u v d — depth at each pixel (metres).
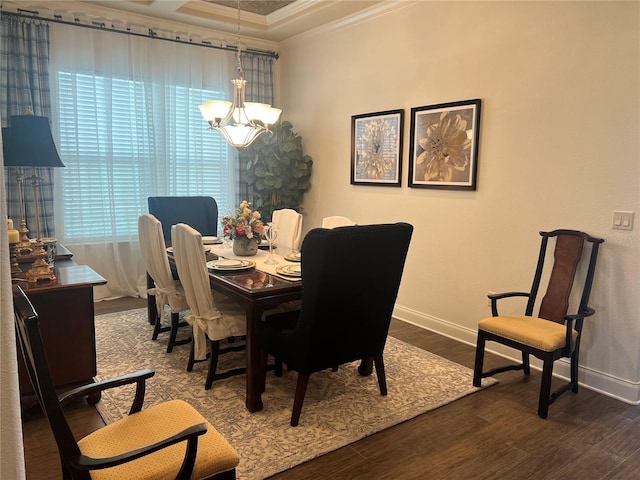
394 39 4.16
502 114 3.34
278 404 2.68
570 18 2.91
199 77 5.07
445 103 3.72
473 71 3.52
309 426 2.45
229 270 2.89
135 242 4.86
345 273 2.23
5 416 0.78
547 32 3.03
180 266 2.81
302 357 2.36
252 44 5.43
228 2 4.52
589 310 2.79
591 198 2.88
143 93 4.75
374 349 2.67
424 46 3.89
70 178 4.46
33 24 4.07
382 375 2.77
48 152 2.82
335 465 2.14
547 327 2.77
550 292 2.99
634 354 2.76
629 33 2.64
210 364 2.83
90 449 1.49
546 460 2.19
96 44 4.46
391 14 4.17
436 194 3.89
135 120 4.73
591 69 2.82
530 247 3.25
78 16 4.33
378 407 2.65
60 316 2.50
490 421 2.53
